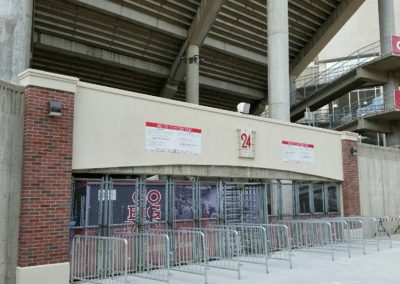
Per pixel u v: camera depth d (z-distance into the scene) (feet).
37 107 29.84
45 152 29.91
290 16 98.68
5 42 44.57
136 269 34.83
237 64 109.91
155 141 37.63
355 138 60.70
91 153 33.01
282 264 38.96
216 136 43.14
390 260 41.14
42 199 29.40
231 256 38.91
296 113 127.34
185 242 38.81
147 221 37.70
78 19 81.46
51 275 29.01
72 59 93.04
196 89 89.51
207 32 87.30
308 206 55.72
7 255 28.14
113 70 101.09
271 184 51.62
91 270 32.37
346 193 57.88
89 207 34.32
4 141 28.60
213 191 43.75
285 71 69.15
